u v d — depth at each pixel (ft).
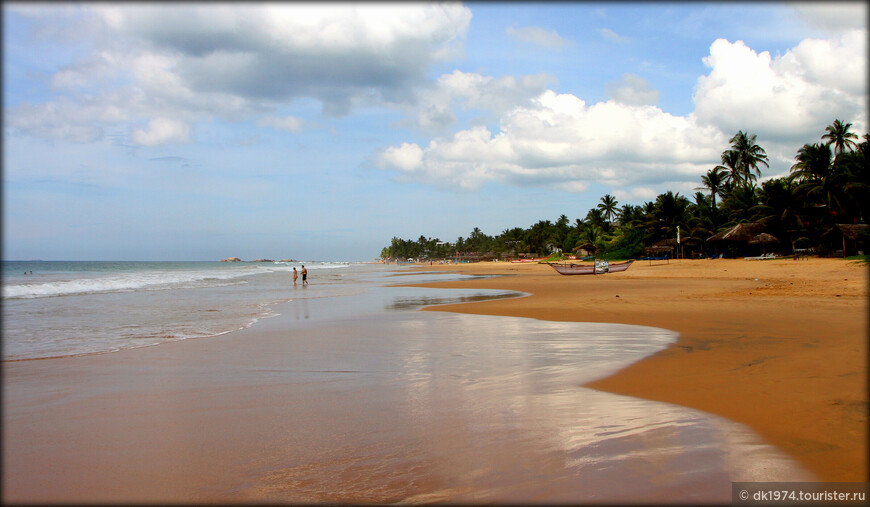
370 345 32.50
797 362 23.25
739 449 13.99
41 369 26.02
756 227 186.09
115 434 16.39
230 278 160.15
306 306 61.62
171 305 64.08
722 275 109.29
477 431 16.08
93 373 25.07
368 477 13.00
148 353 30.30
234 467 13.75
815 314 38.70
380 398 20.16
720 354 26.40
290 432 16.38
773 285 70.08
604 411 17.74
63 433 16.48
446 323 43.01
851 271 94.12
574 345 31.17
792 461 13.14
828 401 17.38
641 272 137.18
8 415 18.34
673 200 240.12
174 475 13.29
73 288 102.73
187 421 17.58
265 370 25.50
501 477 12.79
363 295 80.69
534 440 15.17
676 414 17.10
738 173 239.71
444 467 13.46
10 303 67.97
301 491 12.34
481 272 207.82
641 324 39.06
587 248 299.58
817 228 172.35
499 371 24.54
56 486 12.73
